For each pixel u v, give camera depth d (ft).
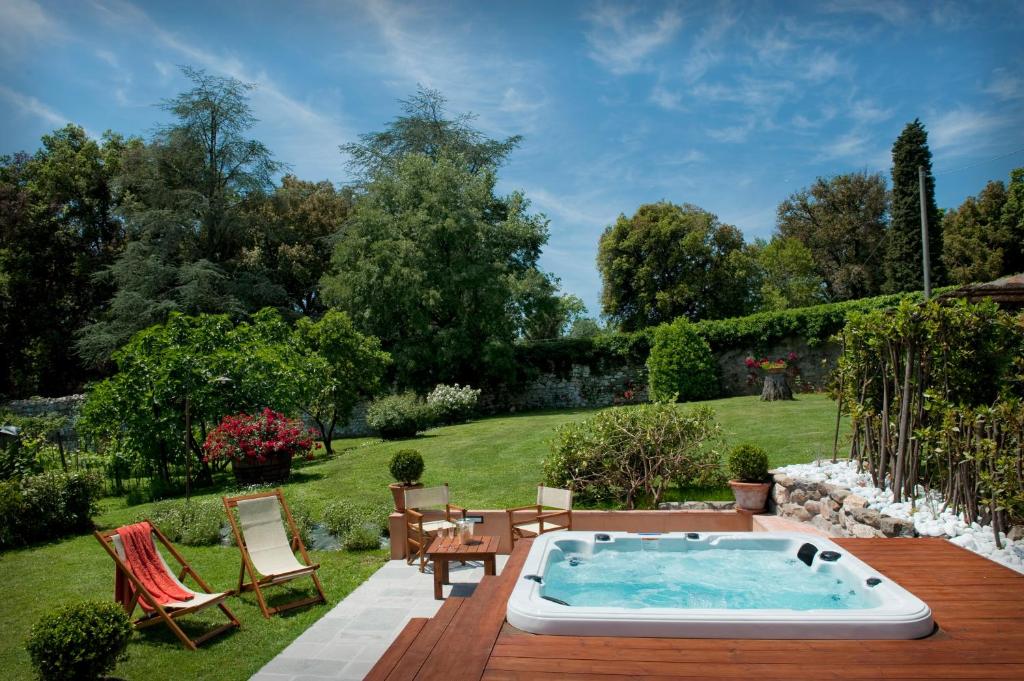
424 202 77.77
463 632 13.30
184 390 42.29
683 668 11.28
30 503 28.94
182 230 87.97
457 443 46.78
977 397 19.97
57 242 93.66
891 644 12.09
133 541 18.35
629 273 112.78
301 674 14.76
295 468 43.96
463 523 20.58
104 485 42.37
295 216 104.99
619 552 20.74
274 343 52.16
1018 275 41.60
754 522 24.53
